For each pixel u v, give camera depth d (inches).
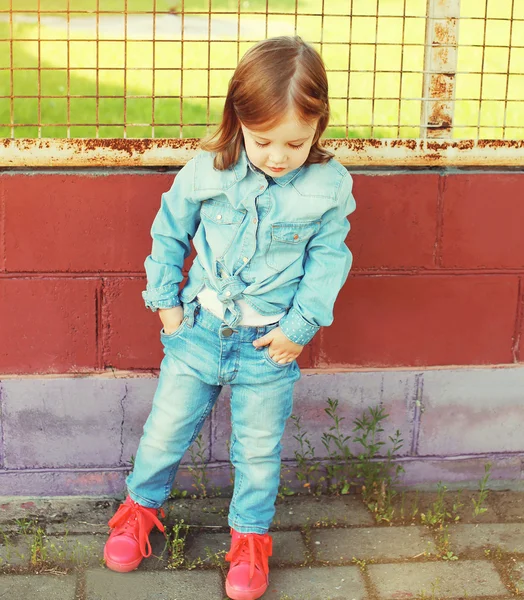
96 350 106.6
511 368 112.7
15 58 200.8
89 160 100.8
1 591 90.6
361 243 106.7
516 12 191.5
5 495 108.7
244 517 92.7
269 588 93.0
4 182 100.6
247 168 83.1
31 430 107.0
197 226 91.1
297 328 85.0
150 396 107.7
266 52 75.4
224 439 110.5
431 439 113.7
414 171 105.8
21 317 104.5
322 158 83.7
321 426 111.5
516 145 105.9
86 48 199.5
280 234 83.2
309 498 111.2
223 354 87.4
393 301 109.1
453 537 103.5
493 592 93.3
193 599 90.8
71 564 95.8
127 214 103.1
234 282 84.6
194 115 168.2
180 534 102.1
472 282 109.9
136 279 105.0
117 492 110.1
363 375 110.2
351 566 97.3
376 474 112.0
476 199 107.3
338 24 200.8
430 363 111.7
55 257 103.3
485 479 111.3
